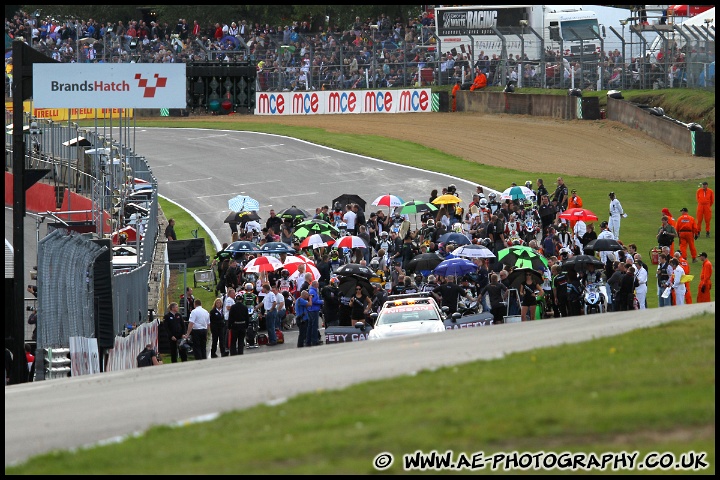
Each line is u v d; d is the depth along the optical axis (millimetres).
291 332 97938
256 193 165250
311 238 107875
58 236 71812
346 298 88062
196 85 83250
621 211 119125
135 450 31469
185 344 83500
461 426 30609
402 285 91062
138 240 103625
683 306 62250
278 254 107062
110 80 73875
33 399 46875
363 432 30812
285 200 159750
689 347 39625
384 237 121375
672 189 148875
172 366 56844
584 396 32625
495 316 83438
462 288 86938
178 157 193750
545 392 33625
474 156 181500
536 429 29719
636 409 30547
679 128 174750
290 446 29984
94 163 136500
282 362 50438
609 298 89375
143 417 37906
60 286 69188
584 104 199875
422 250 108750
